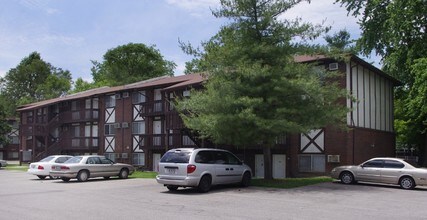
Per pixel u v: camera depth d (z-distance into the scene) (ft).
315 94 64.08
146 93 122.52
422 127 109.60
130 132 127.24
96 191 57.31
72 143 143.54
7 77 301.02
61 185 69.05
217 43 67.62
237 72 64.69
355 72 88.99
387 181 62.44
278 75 63.26
